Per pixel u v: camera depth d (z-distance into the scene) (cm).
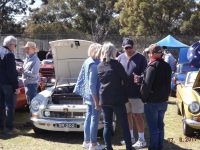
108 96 606
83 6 5534
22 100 969
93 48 661
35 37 3088
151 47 615
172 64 1517
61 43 838
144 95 611
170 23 4016
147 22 4009
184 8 3988
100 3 5519
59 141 755
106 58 614
